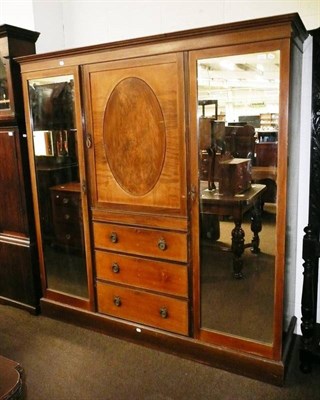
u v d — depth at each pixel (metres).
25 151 2.58
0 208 2.77
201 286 2.10
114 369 2.15
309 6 2.06
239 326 2.07
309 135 2.15
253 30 1.70
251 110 1.80
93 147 2.25
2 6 2.83
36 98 2.46
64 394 1.96
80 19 2.79
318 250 1.99
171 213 2.08
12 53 2.42
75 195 2.46
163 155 2.03
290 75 1.70
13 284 2.83
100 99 2.15
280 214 1.83
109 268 2.37
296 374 2.06
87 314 2.53
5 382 1.06
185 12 2.40
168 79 1.93
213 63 1.83
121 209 2.24
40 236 2.65
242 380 2.03
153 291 2.24
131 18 2.59
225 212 1.98
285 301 2.00
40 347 2.37
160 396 1.93
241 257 2.00
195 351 2.18
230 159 1.91
